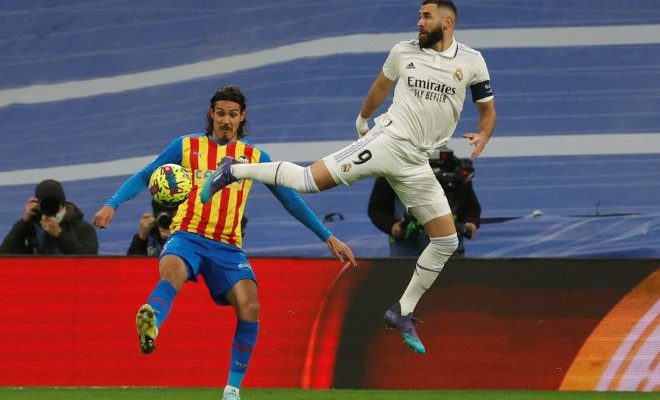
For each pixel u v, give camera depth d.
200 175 22.86
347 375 28.05
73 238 29.72
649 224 34.47
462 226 29.61
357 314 28.16
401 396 26.78
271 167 21.88
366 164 21.67
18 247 29.84
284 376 27.97
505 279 28.44
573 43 35.06
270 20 35.34
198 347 27.86
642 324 28.44
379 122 22.08
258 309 22.83
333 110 35.16
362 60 35.25
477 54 22.27
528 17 35.16
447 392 27.77
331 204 34.75
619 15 35.09
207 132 23.58
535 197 34.72
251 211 34.75
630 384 28.38
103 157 35.38
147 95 35.50
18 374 27.42
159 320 21.34
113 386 27.59
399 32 35.16
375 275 28.22
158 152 35.41
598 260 28.52
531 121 35.00
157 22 35.47
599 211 34.62
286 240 34.62
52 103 35.44
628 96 35.06
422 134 21.77
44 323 27.56
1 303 27.47
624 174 34.84
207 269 22.70
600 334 28.44
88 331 27.62
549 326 28.44
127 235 35.09
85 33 35.53
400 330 23.11
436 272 22.94
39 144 35.34
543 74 35.06
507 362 28.33
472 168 30.03
